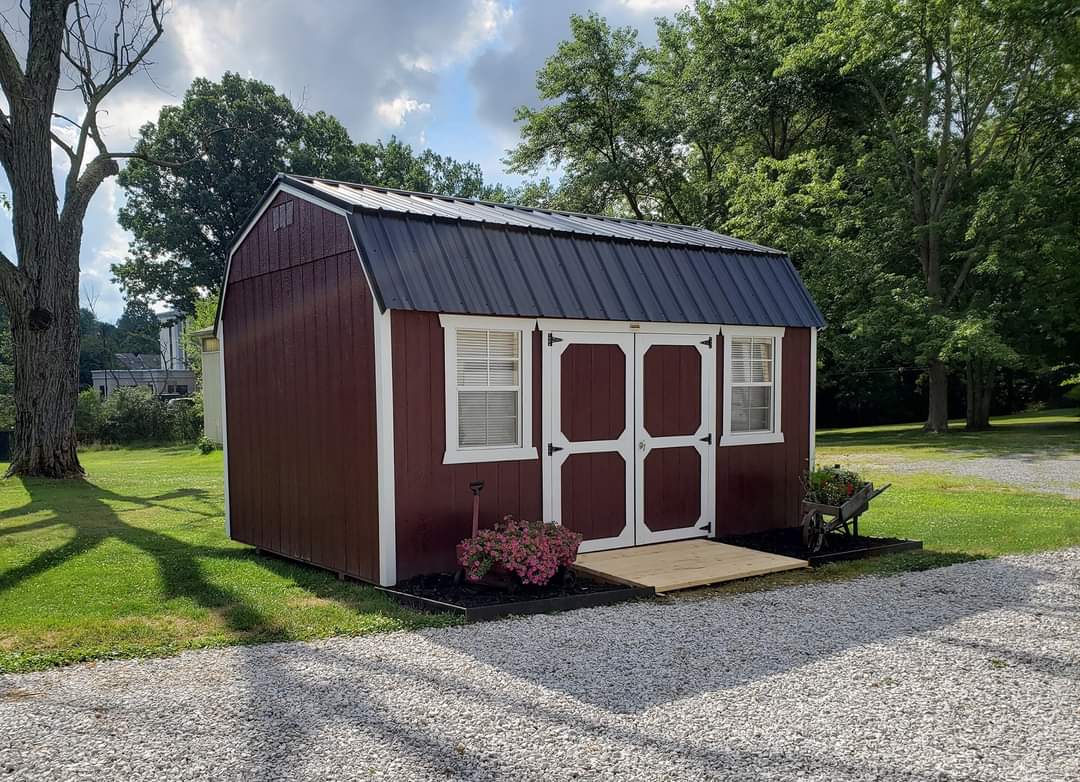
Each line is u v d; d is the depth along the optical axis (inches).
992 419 1227.9
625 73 1075.9
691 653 195.2
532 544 244.5
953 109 938.1
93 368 1765.5
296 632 212.8
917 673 181.5
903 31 841.5
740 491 339.3
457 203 336.8
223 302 356.2
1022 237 850.1
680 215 1125.7
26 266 602.2
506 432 278.4
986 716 156.6
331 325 275.9
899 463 655.8
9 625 222.7
